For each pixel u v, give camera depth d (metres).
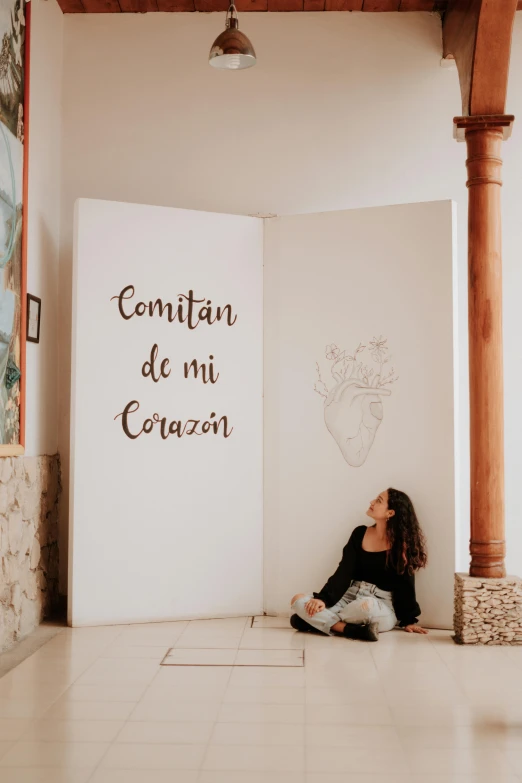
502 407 5.24
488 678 4.27
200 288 5.74
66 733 3.47
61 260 6.26
